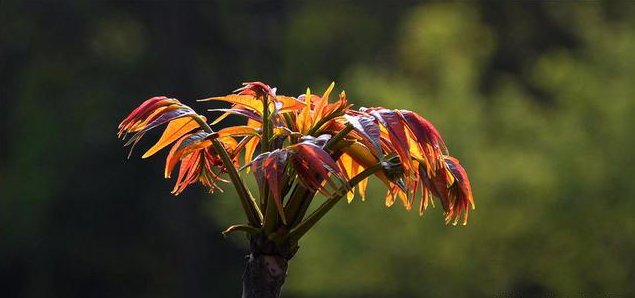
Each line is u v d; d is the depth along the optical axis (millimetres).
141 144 24250
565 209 13992
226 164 2391
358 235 14273
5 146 25953
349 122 2375
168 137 2602
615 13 21266
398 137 2320
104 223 24406
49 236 23953
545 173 13969
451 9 22219
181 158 2541
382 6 27219
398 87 15383
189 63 25156
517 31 27453
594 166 14023
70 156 24047
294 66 25469
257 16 26484
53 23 26109
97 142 24344
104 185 24266
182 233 24141
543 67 15555
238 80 25469
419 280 14203
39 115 24391
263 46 26031
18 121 24766
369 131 2299
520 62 26781
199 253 24078
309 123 2506
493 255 13859
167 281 25094
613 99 14211
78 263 24344
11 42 26188
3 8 25641
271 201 2289
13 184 23922
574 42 26953
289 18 26625
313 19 25703
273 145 2445
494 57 26172
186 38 25156
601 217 13922
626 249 14039
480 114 15289
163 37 25750
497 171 13977
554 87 15195
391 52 26328
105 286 24672
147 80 25953
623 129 14062
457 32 18797
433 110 14602
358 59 25797
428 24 18719
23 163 23891
